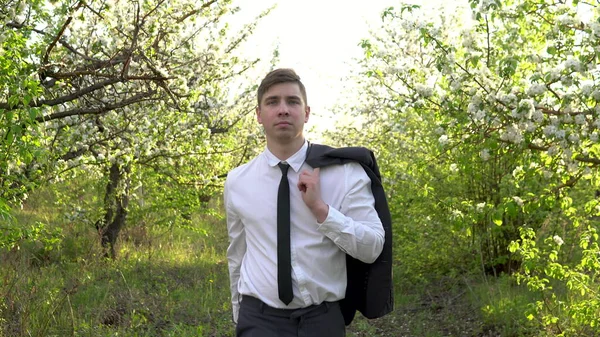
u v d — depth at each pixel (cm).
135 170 1152
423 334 768
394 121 1088
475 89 546
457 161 582
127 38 753
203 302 893
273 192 296
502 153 558
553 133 501
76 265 1031
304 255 288
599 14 518
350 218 286
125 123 993
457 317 823
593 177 582
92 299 823
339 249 294
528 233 623
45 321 667
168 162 1127
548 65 552
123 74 699
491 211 577
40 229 747
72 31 735
